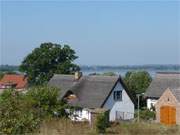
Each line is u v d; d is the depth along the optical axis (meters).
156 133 29.38
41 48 80.50
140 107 60.59
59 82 56.38
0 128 16.58
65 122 22.41
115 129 31.77
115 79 53.00
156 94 60.12
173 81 60.84
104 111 34.81
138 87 70.81
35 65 80.25
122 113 53.25
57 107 28.81
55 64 80.25
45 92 28.50
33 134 17.17
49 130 19.31
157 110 51.78
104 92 51.97
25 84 88.69
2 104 17.38
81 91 53.31
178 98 50.28
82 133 22.33
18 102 18.39
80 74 56.19
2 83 93.00
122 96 53.72
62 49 80.06
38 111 24.91
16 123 16.73
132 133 29.59
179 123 49.78
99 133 28.23
